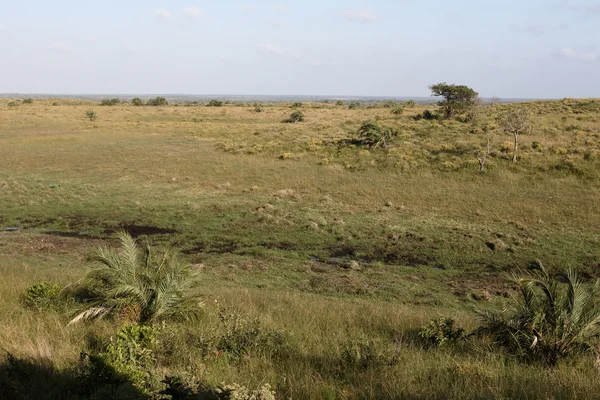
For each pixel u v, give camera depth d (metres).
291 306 11.82
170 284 8.97
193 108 92.19
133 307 8.65
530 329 7.62
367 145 40.75
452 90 56.50
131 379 5.08
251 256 19.25
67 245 19.78
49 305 9.48
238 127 59.09
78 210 25.33
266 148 42.03
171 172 34.03
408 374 6.03
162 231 22.23
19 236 20.83
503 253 19.73
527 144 37.38
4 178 32.34
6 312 8.87
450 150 37.38
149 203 26.62
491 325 8.31
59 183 31.03
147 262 9.44
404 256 19.58
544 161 32.50
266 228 22.67
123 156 39.53
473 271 18.08
